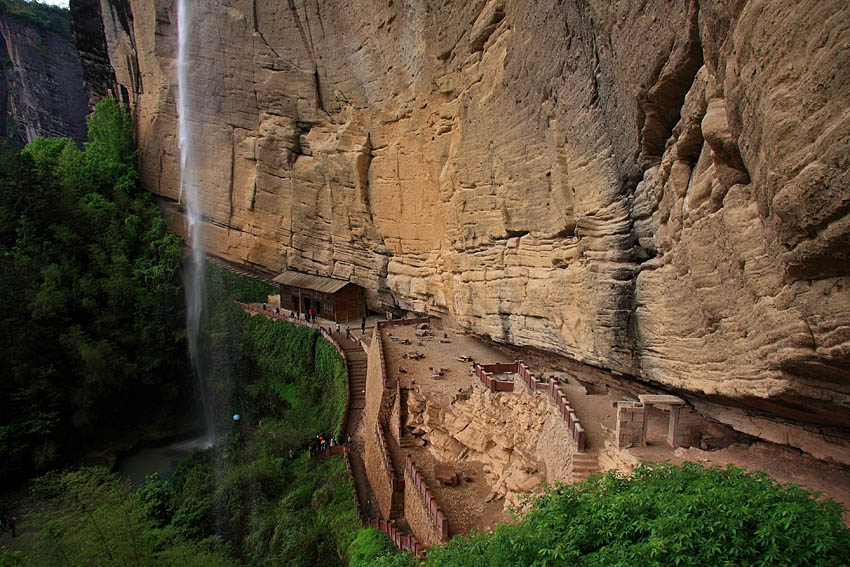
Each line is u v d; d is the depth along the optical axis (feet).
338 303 101.60
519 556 22.48
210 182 123.44
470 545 26.30
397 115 84.07
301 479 63.98
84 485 53.42
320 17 95.61
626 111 34.17
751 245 23.07
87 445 88.22
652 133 32.94
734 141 22.56
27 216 101.45
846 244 16.19
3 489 76.43
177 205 131.23
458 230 69.31
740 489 19.95
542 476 38.88
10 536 64.69
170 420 98.53
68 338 89.30
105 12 135.44
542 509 24.88
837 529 16.96
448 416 51.98
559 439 38.19
